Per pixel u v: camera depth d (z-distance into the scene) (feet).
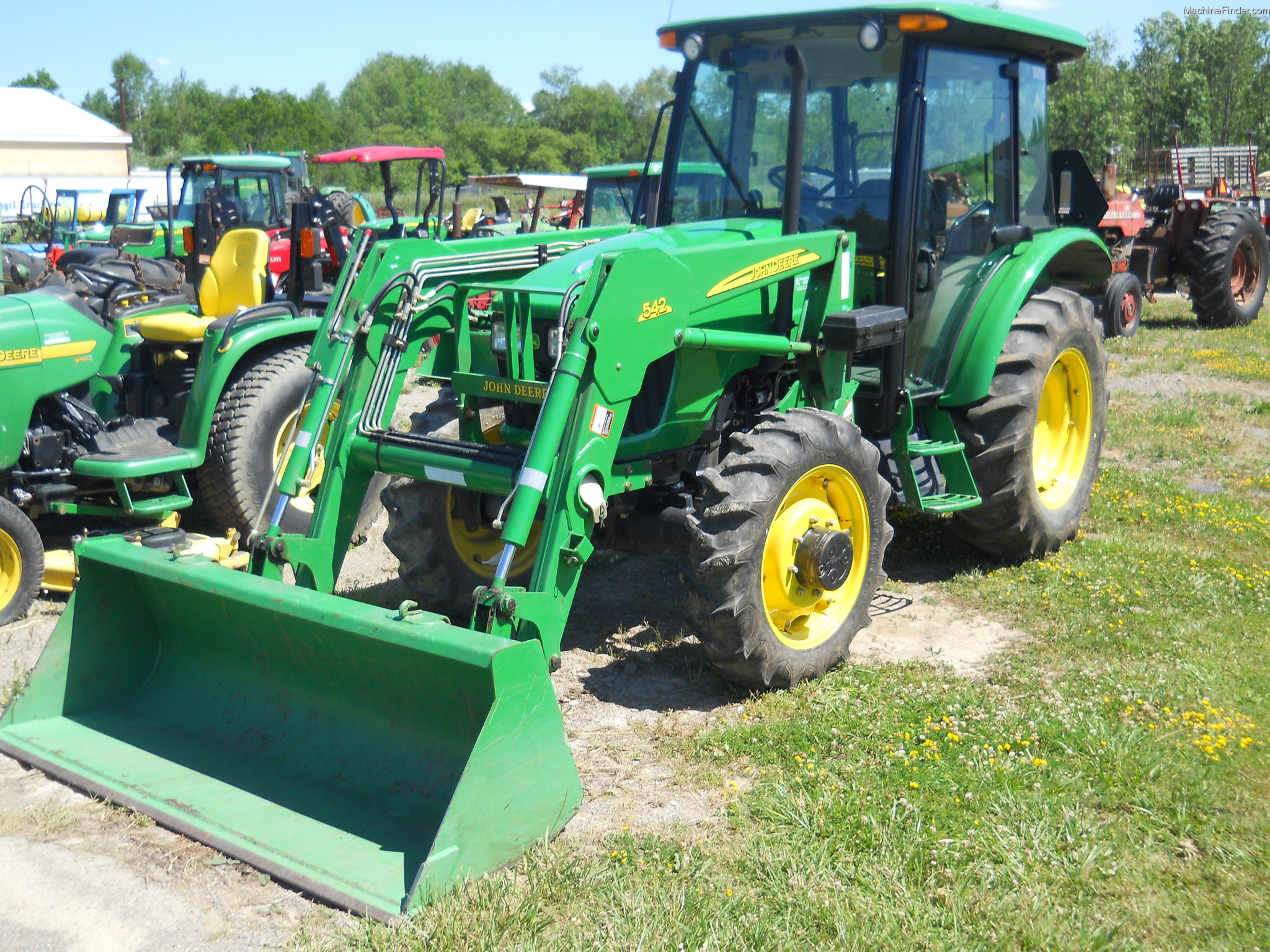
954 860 9.51
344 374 13.09
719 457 14.56
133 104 318.45
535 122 287.48
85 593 12.29
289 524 18.24
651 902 9.01
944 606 16.24
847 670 13.80
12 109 134.00
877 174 14.84
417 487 14.67
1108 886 9.23
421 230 44.98
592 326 11.34
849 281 14.47
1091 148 143.54
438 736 10.70
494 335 13.47
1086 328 17.83
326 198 36.60
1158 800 10.44
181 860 9.88
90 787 10.96
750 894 9.19
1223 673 13.29
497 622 10.68
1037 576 17.01
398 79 314.55
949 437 16.44
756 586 12.46
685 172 16.35
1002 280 16.60
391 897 9.05
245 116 227.61
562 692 13.55
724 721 12.55
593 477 11.64
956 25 14.30
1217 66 167.22
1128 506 20.39
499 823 9.50
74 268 21.22
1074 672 13.53
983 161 16.44
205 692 12.38
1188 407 28.78
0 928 8.98
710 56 15.90
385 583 17.62
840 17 14.49
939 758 11.37
